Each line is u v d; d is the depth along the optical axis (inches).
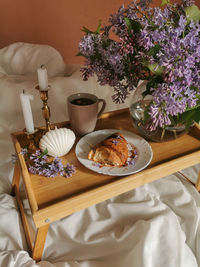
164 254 26.7
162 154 29.5
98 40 24.3
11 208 33.6
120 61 23.8
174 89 20.4
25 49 46.2
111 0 58.7
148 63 21.1
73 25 59.2
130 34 22.1
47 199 23.5
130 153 28.7
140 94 27.5
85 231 29.9
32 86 39.8
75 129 31.5
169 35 19.8
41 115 41.0
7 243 29.2
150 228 27.5
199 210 33.4
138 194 33.8
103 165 27.0
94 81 44.6
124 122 35.8
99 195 24.2
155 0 59.4
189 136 32.9
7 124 39.8
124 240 28.4
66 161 28.2
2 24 54.6
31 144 29.4
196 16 21.6
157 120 21.5
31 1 53.3
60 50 62.1
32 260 27.0
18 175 35.6
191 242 31.0
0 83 39.0
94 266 27.3
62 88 41.8
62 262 27.6
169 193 36.1
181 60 19.3
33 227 32.3
